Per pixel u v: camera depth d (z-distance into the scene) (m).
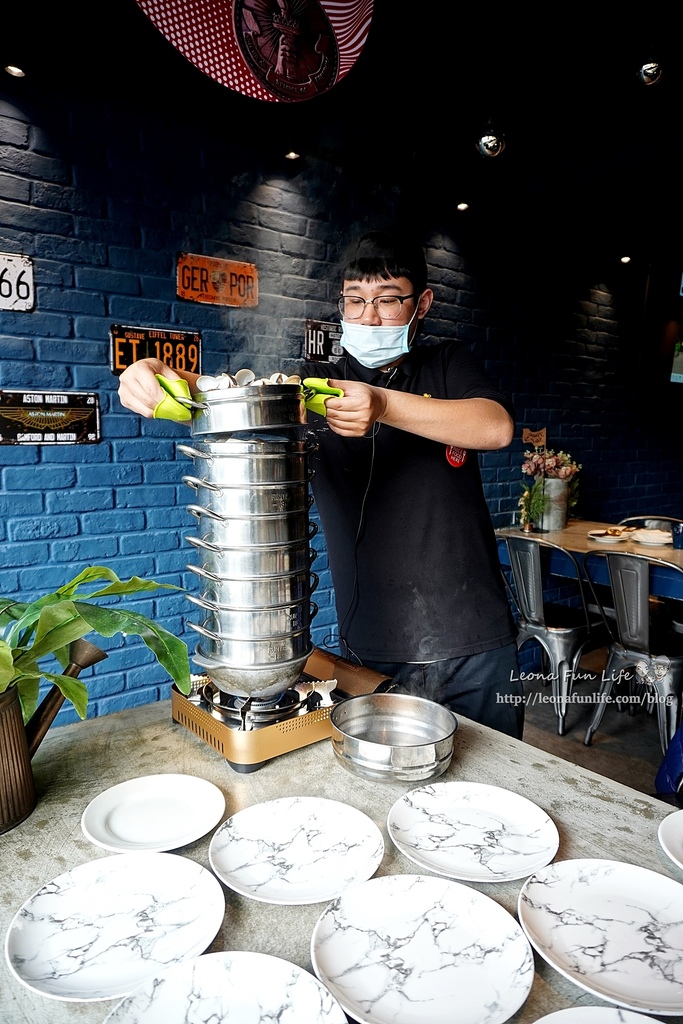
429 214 2.87
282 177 2.43
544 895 0.61
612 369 3.87
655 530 3.20
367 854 0.67
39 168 1.94
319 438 1.40
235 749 0.84
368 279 1.28
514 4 1.89
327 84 1.49
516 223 3.21
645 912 0.59
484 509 1.47
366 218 2.67
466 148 2.69
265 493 0.76
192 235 2.25
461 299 3.05
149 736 0.97
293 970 0.50
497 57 2.14
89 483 2.15
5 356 1.96
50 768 0.87
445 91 2.31
